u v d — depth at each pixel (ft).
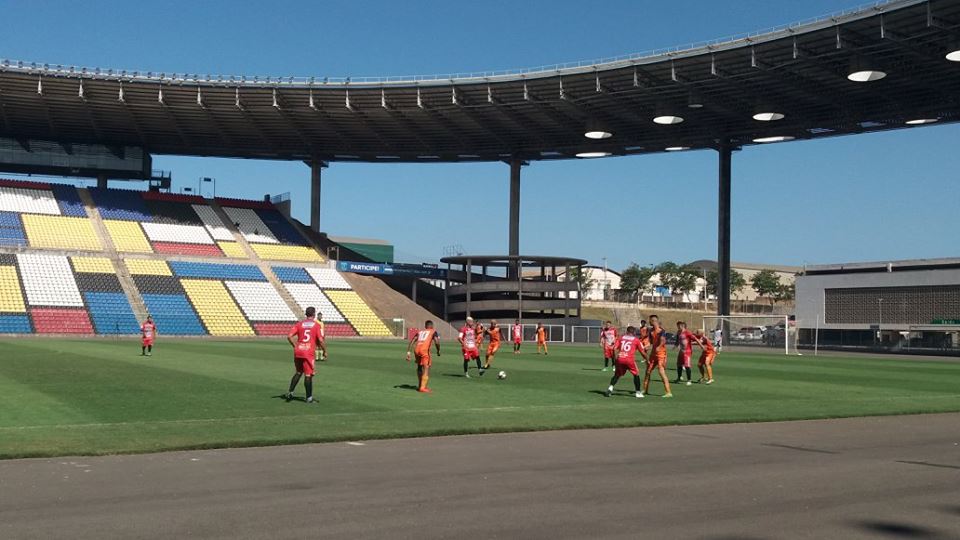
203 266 239.09
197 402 58.75
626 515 26.45
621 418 53.26
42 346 139.33
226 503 27.76
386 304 247.29
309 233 279.08
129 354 118.11
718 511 27.12
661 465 35.88
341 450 39.37
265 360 108.17
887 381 97.19
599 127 225.35
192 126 243.81
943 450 41.45
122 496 28.73
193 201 278.05
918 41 163.73
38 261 218.18
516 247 262.67
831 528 25.08
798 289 269.64
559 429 48.11
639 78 195.52
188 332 206.59
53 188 259.80
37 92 207.92
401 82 213.05
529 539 23.53
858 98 200.54
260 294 232.32
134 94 215.10
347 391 68.95
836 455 39.32
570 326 236.22
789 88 195.11
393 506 27.50
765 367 124.57
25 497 28.45
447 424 48.24
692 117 221.87
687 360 89.10
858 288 253.24
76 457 36.42
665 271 476.95
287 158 280.51
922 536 24.30
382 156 274.57
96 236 238.89
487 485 31.12
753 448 41.39
